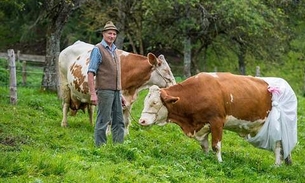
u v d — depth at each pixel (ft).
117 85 34.88
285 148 36.73
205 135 36.40
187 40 101.81
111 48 34.91
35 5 125.90
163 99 35.17
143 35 103.71
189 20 96.84
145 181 27.55
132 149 32.12
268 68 121.08
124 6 94.32
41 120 47.88
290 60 126.93
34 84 84.53
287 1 110.11
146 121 35.04
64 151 34.73
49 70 68.18
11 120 44.96
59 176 27.20
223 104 35.35
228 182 30.27
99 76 34.50
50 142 38.81
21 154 29.25
